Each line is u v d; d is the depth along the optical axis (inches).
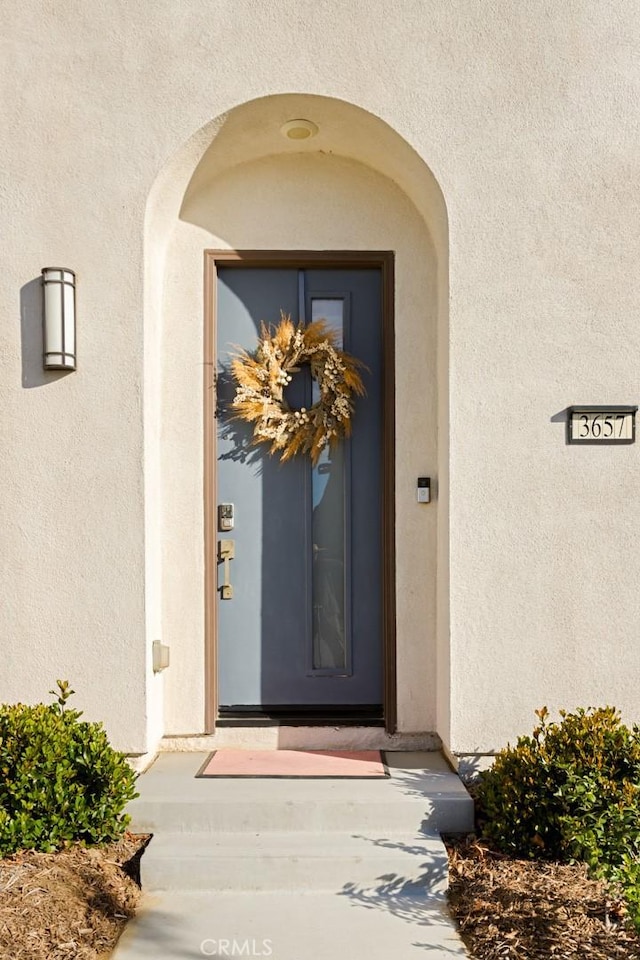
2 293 143.1
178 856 120.4
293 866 120.0
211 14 141.3
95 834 122.6
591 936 101.3
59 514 143.5
